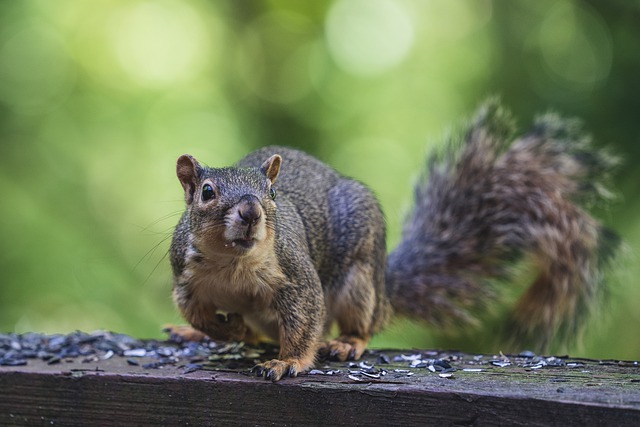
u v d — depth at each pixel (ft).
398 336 42.14
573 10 56.03
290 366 22.74
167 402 22.35
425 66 60.49
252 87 64.18
